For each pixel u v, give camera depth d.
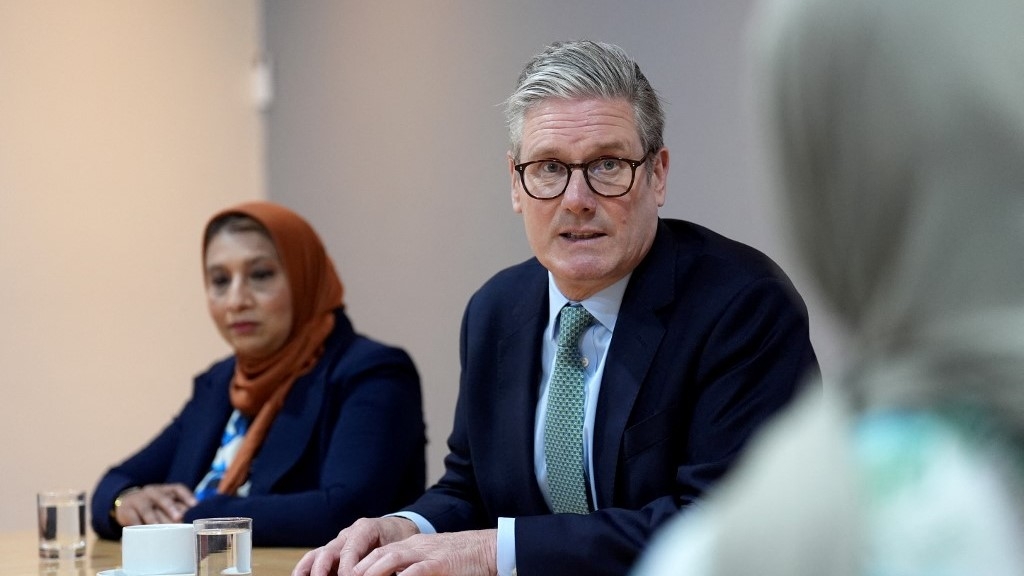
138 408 8.22
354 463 5.06
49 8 7.95
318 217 8.62
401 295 8.03
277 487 5.26
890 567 0.81
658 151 3.95
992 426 0.84
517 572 3.47
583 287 3.86
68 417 7.88
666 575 0.84
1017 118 0.83
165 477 5.86
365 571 3.49
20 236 7.73
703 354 3.73
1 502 7.55
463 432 4.30
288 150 8.81
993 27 0.85
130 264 8.23
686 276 3.87
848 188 0.88
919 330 0.87
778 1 0.92
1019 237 0.84
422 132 7.91
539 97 3.84
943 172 0.85
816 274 0.92
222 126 8.78
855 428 0.87
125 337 8.18
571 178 3.76
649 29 6.45
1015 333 0.83
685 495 3.54
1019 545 0.80
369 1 8.27
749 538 0.80
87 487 7.95
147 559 4.08
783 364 3.69
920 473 0.83
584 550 3.44
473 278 7.57
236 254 5.57
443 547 3.51
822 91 0.88
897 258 0.87
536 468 3.98
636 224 3.81
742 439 3.61
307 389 5.47
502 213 7.41
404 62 8.03
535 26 7.18
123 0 8.30
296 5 8.78
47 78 7.91
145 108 8.38
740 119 5.96
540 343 4.05
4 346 7.62
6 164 7.71
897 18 0.86
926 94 0.85
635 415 3.77
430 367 7.83
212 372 5.99
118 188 8.20
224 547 3.78
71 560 4.58
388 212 8.12
